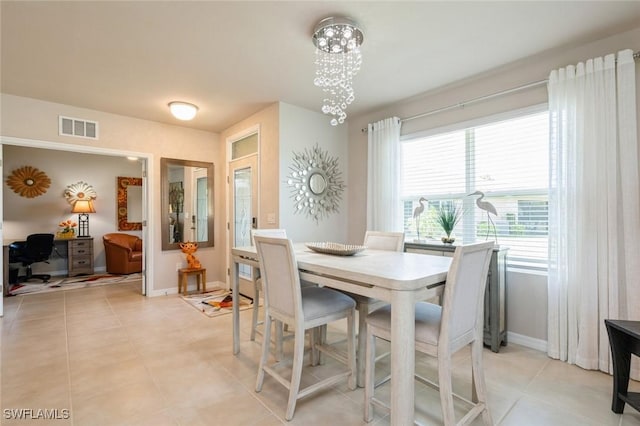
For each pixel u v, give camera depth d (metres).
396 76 2.99
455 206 3.28
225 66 2.79
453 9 2.02
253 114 4.06
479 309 1.68
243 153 4.44
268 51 2.54
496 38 2.36
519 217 2.84
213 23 2.16
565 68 2.46
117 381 2.10
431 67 2.81
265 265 2.00
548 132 2.64
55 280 5.35
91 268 5.95
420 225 3.56
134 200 6.78
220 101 3.62
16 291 4.58
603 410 1.82
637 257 2.14
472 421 1.71
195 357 2.46
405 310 1.38
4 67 2.78
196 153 4.75
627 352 1.78
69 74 2.92
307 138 3.91
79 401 1.87
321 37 2.26
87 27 2.20
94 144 3.89
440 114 3.38
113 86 3.19
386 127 3.74
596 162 2.29
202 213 4.82
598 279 2.27
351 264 1.80
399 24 2.18
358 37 2.27
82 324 3.19
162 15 2.07
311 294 2.06
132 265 5.92
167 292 4.48
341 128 4.29
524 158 2.81
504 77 2.90
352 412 1.79
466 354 2.56
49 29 2.21
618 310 2.21
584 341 2.30
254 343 2.74
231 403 1.87
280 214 3.65
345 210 4.34
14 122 3.41
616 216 2.22
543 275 2.64
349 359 2.04
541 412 1.79
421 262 1.89
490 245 1.64
